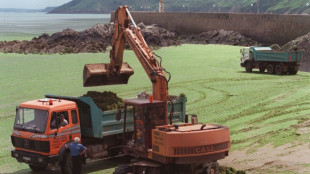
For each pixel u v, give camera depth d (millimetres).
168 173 12406
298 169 13914
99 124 15148
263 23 83125
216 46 78500
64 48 65062
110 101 16062
